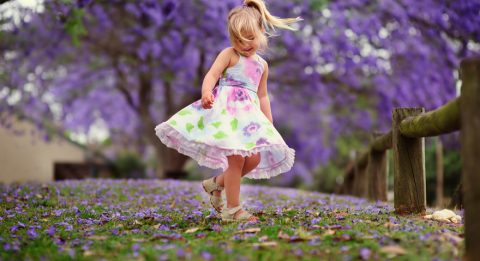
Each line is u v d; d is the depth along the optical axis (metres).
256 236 2.91
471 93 2.33
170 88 15.22
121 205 5.47
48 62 13.63
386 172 6.91
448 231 2.96
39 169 17.61
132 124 18.75
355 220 3.46
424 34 9.90
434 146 11.48
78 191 6.58
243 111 3.70
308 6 10.19
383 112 12.30
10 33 10.23
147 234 3.23
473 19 9.08
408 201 4.04
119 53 13.48
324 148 18.11
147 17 10.94
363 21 9.84
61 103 16.03
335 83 12.95
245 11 3.82
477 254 2.28
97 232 3.33
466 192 2.35
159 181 8.59
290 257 2.42
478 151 2.29
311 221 3.39
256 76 3.87
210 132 3.56
